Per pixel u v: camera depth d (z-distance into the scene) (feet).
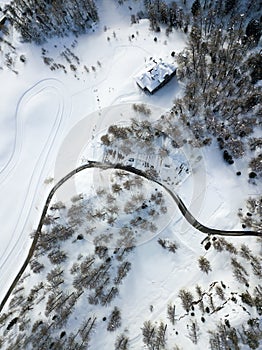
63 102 280.92
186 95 252.83
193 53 252.83
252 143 229.25
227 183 228.43
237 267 202.08
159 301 205.36
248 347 174.09
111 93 273.13
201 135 241.55
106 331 199.21
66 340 197.47
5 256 233.14
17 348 196.85
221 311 191.01
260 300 184.24
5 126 278.67
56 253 221.87
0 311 217.97
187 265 212.02
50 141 266.57
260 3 278.05
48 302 207.92
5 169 262.47
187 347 185.98
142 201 230.89
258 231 213.66
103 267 214.69
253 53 259.39
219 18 287.89
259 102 239.50
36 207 244.83
